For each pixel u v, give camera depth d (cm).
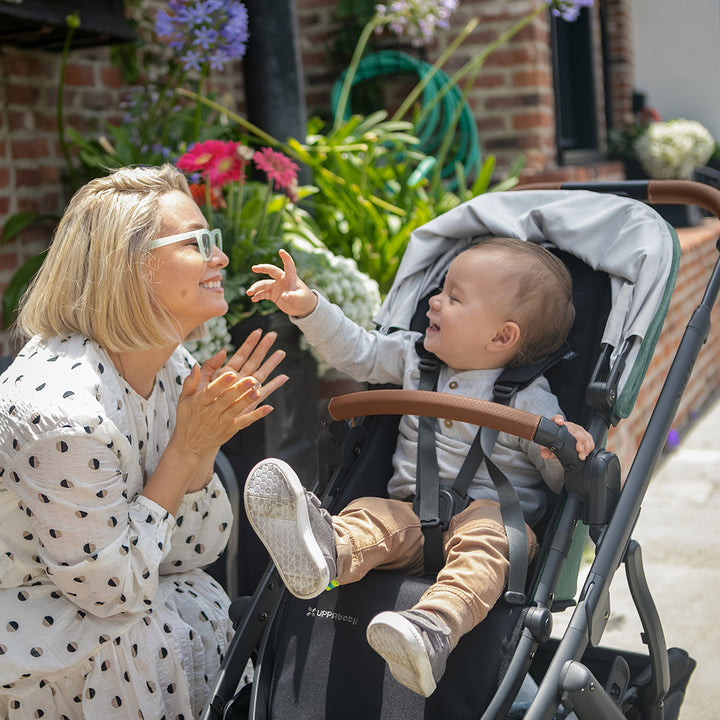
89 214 154
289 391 306
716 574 308
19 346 315
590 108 639
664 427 171
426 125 496
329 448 181
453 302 185
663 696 179
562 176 470
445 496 171
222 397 151
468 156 484
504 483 165
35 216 338
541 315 181
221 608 182
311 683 154
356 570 158
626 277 186
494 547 154
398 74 503
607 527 157
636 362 175
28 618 154
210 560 186
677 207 580
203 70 346
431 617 140
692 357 182
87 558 147
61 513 145
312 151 385
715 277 193
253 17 359
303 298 188
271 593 165
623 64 723
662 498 381
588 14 627
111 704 158
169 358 175
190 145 344
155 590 158
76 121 367
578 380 188
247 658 162
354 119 394
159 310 155
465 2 478
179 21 329
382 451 192
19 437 146
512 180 429
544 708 136
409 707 145
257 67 364
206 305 158
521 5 468
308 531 146
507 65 474
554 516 161
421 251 210
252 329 291
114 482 150
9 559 156
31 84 347
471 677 144
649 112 693
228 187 313
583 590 150
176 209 157
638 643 262
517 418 151
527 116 475
